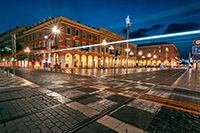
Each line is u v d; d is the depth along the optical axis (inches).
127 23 551.2
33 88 225.6
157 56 2283.5
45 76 420.2
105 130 90.3
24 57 1446.9
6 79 326.0
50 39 1079.0
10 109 126.8
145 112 124.6
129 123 101.1
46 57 1136.8
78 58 1140.5
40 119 106.4
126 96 181.9
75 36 1090.7
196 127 96.7
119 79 379.2
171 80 380.5
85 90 217.6
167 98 175.2
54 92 198.5
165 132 88.7
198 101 162.2
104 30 1419.8
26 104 142.1
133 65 2145.7
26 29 1466.5
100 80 346.6
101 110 126.8
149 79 395.9
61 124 98.2
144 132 88.0
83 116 112.8
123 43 1791.3
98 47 1353.3
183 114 120.9
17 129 90.1
